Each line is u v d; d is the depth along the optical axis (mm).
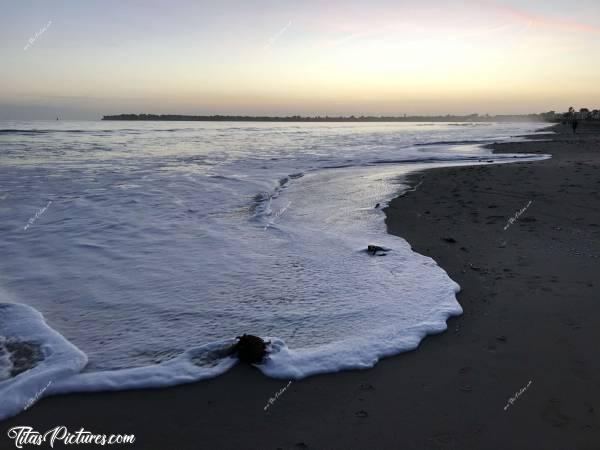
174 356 3533
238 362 3420
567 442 2559
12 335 3822
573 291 4660
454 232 7059
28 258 5898
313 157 20969
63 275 5293
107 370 3330
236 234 7090
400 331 3854
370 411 2867
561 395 2980
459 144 30500
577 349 3543
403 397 3008
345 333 3854
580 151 22500
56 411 2885
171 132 53688
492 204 9078
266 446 2570
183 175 13914
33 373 3240
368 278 5109
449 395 3018
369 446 2559
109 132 49500
